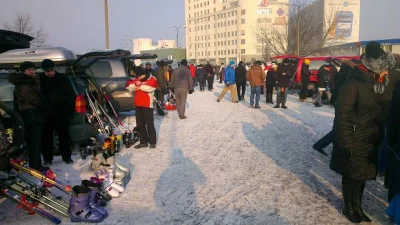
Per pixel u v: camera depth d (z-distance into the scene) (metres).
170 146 7.21
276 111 11.98
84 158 6.30
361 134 3.50
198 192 4.71
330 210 4.11
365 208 4.14
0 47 8.34
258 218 3.93
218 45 117.44
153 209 4.20
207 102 15.27
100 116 7.10
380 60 3.37
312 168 5.68
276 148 6.96
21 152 4.43
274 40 51.75
